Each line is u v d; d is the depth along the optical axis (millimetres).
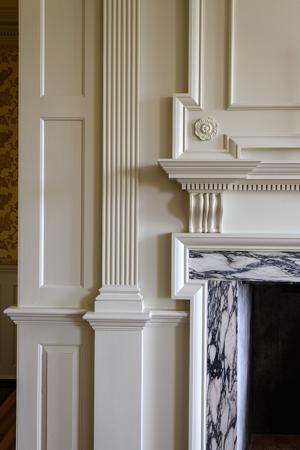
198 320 2053
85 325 2107
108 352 2055
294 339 2842
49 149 2113
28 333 2125
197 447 2047
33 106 2105
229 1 2027
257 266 2039
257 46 2035
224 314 2072
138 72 2057
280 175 1971
